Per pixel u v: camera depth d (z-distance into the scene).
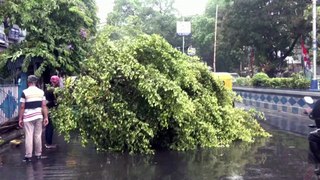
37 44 14.27
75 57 15.42
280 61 38.81
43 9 14.58
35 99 9.23
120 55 9.97
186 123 10.29
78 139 12.17
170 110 9.88
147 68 9.96
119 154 9.84
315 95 16.62
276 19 34.31
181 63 10.80
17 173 7.93
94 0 25.33
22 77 15.09
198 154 9.78
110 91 9.91
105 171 8.07
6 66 15.21
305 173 7.79
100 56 10.41
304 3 33.75
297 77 23.47
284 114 18.84
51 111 10.30
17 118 13.64
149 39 10.48
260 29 35.75
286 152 9.94
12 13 13.35
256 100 22.61
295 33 34.81
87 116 9.71
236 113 12.33
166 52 10.59
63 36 15.16
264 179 7.35
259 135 12.68
